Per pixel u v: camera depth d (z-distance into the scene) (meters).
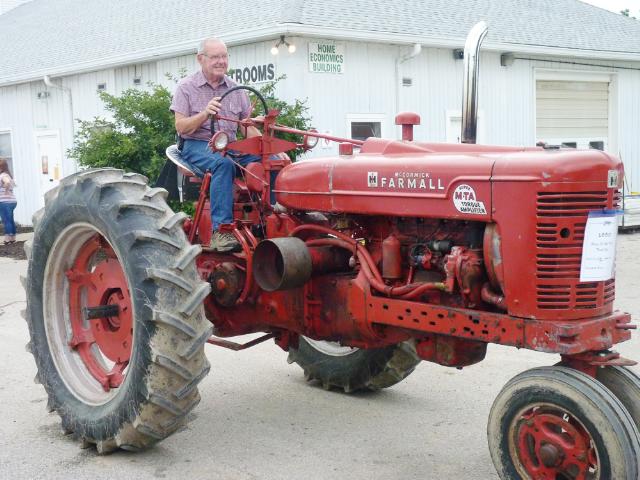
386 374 4.79
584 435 3.04
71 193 4.14
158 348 3.66
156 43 13.52
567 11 17.53
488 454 3.97
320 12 12.13
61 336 4.41
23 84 16.67
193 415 3.93
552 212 3.09
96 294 4.29
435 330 3.46
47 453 4.06
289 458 3.96
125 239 3.79
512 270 3.19
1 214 13.34
